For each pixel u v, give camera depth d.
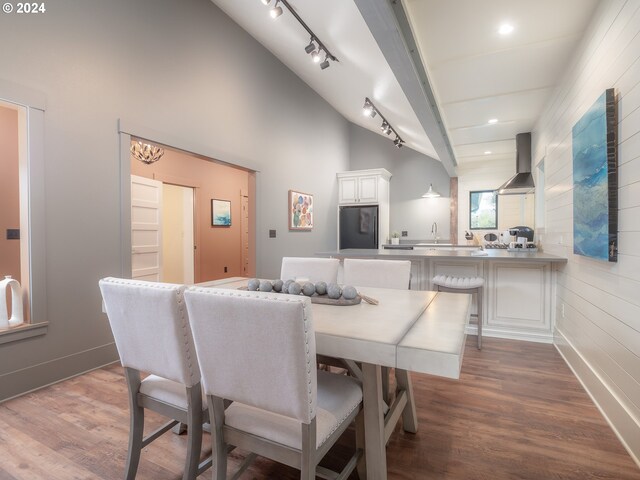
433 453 1.63
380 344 1.09
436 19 2.20
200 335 1.07
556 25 2.26
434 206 7.07
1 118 3.03
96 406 2.10
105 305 1.35
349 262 2.43
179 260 6.03
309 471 1.00
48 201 2.40
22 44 2.25
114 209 2.81
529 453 1.63
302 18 3.42
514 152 5.79
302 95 5.70
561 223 3.05
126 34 2.91
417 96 2.92
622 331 1.75
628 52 1.68
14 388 2.23
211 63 3.81
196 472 1.30
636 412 1.59
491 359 2.82
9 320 2.28
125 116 2.89
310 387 0.97
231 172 6.62
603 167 1.88
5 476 1.50
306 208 5.80
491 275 3.41
